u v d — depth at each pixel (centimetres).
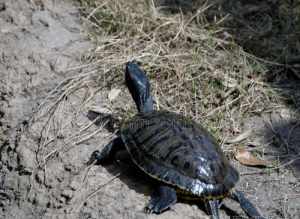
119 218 479
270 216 511
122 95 618
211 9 759
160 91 623
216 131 586
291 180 548
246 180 546
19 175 539
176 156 477
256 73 664
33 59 643
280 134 599
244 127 604
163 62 654
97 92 617
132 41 683
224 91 632
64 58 650
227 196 488
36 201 516
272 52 696
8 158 556
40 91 614
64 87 612
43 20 699
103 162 532
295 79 668
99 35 694
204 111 607
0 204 530
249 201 493
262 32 723
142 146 496
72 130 568
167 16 732
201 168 471
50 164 536
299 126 610
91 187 508
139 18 718
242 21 740
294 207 521
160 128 500
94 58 657
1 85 620
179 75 637
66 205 502
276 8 761
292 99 638
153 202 475
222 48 695
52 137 560
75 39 682
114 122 580
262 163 561
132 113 590
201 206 493
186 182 468
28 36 673
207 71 646
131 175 519
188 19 730
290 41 709
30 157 545
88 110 593
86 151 544
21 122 583
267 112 623
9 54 648
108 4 733
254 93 639
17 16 701
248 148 580
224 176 478
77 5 742
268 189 538
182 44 688
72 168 529
